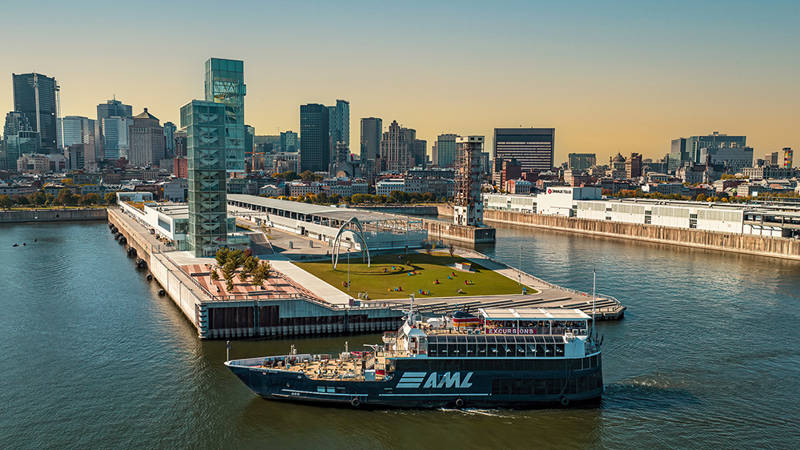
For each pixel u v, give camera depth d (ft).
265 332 371.56
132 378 303.89
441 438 248.32
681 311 437.99
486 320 280.31
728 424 258.78
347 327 382.01
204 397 282.36
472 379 271.28
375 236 636.89
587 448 240.53
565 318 281.95
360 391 270.05
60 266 617.62
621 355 338.75
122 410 269.44
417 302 402.31
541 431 253.44
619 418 264.11
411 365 268.41
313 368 282.56
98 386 294.46
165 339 364.99
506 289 449.89
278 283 450.71
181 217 613.11
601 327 391.65
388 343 295.48
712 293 503.61
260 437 247.91
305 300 375.04
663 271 613.93
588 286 529.45
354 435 250.37
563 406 273.95
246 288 422.41
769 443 243.40
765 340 370.12
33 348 349.00
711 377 308.81
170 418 262.26
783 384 300.40
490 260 588.50
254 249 601.62
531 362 272.10
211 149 551.18
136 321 403.95
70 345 354.33
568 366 273.13
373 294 425.28
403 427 256.52
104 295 481.87
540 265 648.79
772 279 571.69
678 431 252.83
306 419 262.47
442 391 271.49
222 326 366.02
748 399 282.77
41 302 456.45
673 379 305.53
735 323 407.44
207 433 250.37
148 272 588.50
